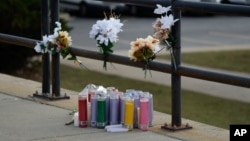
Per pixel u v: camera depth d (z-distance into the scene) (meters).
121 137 11.17
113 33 11.91
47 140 11.02
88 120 11.92
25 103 13.81
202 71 10.91
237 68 30.12
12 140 11.02
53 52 13.08
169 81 26.38
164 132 11.52
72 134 11.39
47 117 12.59
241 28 46.88
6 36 14.55
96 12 52.81
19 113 12.92
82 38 39.22
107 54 12.16
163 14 12.63
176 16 11.20
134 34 42.00
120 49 34.47
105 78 26.20
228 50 35.72
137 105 11.65
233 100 23.16
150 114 11.84
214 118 19.80
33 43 13.84
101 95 11.88
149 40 11.41
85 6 52.75
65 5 53.28
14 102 13.90
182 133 11.50
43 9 13.94
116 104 11.71
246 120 19.59
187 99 23.16
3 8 23.67
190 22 50.41
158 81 26.30
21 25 23.92
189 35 42.88
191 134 11.45
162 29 11.10
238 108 21.77
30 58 25.70
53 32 13.66
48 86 14.34
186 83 26.28
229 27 47.47
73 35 40.75
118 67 29.06
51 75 14.88
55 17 13.66
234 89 25.20
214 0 38.03
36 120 12.37
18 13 23.88
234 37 42.16
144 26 46.81
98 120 11.77
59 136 11.26
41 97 14.24
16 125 11.99
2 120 12.37
